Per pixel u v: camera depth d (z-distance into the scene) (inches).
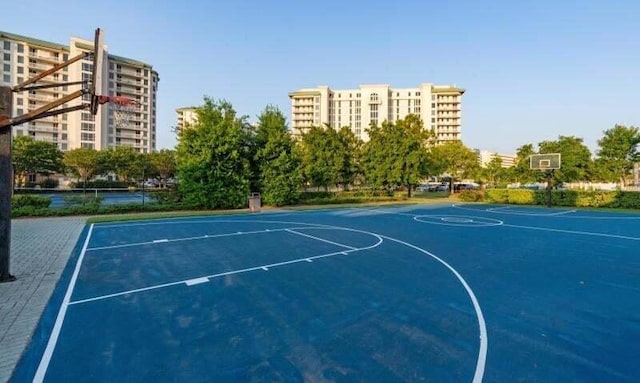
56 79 3161.9
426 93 4389.8
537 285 291.6
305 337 190.1
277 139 1106.1
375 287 281.1
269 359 166.7
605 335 196.7
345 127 1524.4
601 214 951.6
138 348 176.6
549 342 187.2
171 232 569.6
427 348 178.9
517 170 1601.9
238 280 297.9
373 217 839.1
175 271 326.0
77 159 1875.0
